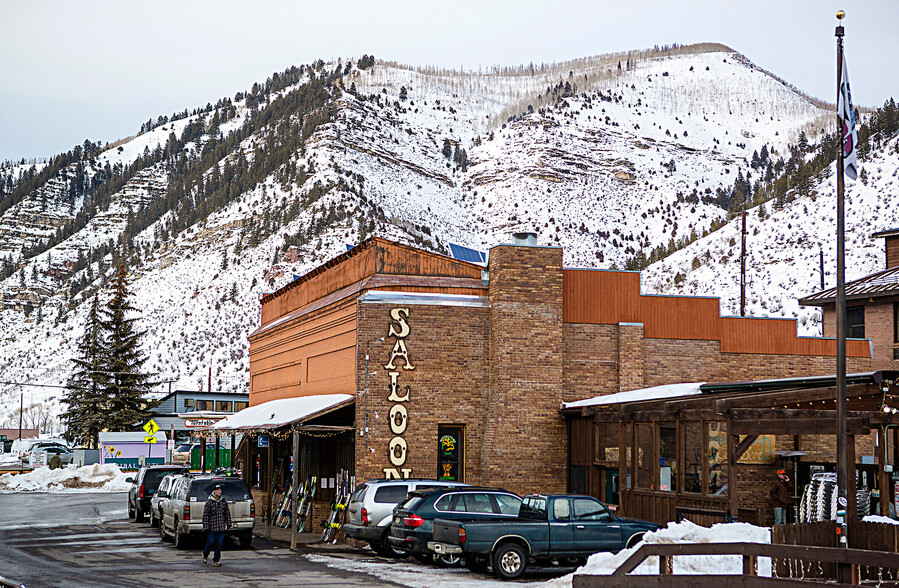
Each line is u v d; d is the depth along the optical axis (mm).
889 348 41188
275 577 19062
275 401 35656
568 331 29016
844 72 18078
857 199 126125
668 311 29984
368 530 22922
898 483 20797
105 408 74438
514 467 27562
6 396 185500
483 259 33781
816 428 18062
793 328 30812
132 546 25703
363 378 27359
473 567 20562
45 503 45031
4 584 17422
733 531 17062
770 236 128875
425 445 27656
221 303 190375
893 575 14492
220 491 21688
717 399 20312
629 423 24469
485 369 28469
